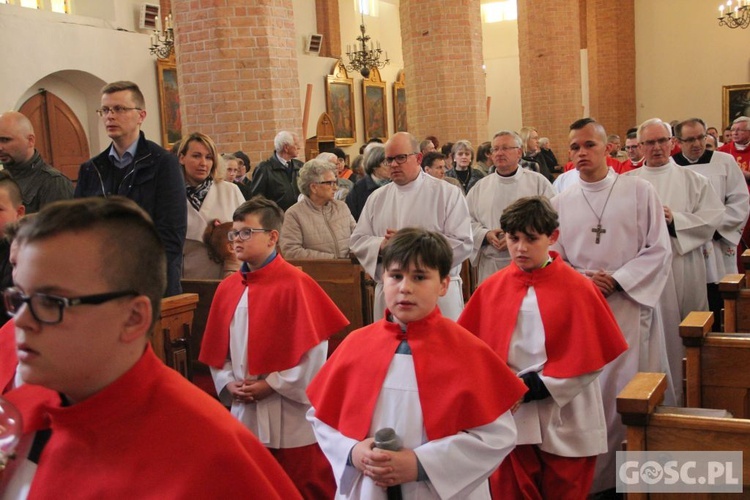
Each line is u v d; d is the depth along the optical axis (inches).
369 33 924.0
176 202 153.5
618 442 160.7
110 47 517.0
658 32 920.3
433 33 461.1
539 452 128.7
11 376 86.7
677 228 201.2
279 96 313.3
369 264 189.6
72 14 512.7
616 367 165.0
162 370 52.5
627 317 166.6
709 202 208.1
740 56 891.4
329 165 222.4
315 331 133.0
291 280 136.3
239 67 306.7
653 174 211.9
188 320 144.5
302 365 132.0
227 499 49.2
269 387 132.6
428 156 271.6
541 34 660.7
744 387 128.0
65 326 47.1
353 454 90.6
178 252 152.6
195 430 50.0
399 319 97.4
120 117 152.6
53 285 46.9
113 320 48.6
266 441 132.7
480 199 225.3
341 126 802.2
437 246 95.9
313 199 223.1
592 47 929.5
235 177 274.8
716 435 92.0
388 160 191.2
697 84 910.4
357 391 96.7
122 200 52.1
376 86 871.1
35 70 459.5
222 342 138.6
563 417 128.6
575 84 669.3
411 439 92.5
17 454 53.1
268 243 137.4
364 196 262.1
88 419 49.4
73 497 48.7
